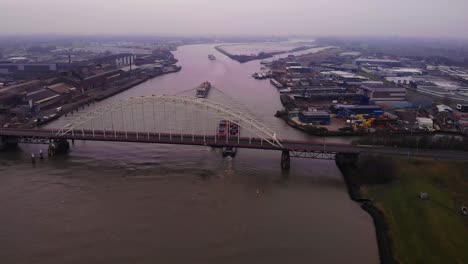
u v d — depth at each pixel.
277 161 98.69
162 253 58.03
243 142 97.00
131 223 66.50
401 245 59.66
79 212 70.25
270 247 60.06
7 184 82.38
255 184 83.88
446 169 82.88
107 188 80.81
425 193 71.56
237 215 69.94
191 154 103.00
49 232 63.47
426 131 126.38
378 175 82.00
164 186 82.12
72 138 100.88
